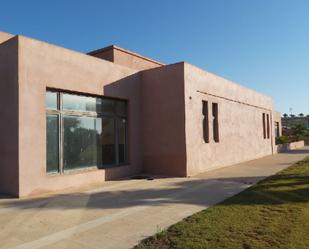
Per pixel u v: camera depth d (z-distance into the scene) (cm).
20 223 689
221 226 621
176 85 1392
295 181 1120
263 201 826
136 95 1467
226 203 822
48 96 1079
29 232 630
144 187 1109
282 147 2973
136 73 1472
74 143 1173
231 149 1847
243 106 2092
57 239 589
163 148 1418
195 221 665
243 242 534
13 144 966
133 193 1003
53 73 1070
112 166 1338
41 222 695
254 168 1641
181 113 1373
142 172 1473
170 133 1401
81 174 1158
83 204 857
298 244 520
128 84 1419
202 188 1077
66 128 1142
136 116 1462
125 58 1614
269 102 2650
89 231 631
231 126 1870
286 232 577
